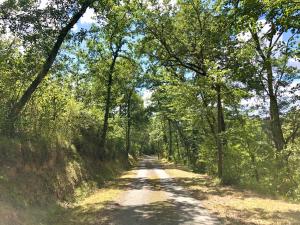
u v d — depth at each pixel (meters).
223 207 14.77
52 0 16.05
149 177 31.53
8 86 16.83
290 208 14.38
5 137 14.88
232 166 25.28
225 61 23.61
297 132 31.80
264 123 28.80
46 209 13.88
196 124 33.44
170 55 26.83
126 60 36.81
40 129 18.39
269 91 24.08
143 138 105.12
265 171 23.64
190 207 14.88
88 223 11.81
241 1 12.44
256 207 14.69
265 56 21.64
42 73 16.34
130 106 57.50
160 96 44.09
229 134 24.53
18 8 15.17
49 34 16.31
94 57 34.41
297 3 11.60
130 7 25.20
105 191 21.50
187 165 54.53
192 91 26.08
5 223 10.35
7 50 17.53
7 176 13.19
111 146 42.81
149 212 13.77
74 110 25.42
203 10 24.69
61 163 19.70
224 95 25.50
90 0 17.06
